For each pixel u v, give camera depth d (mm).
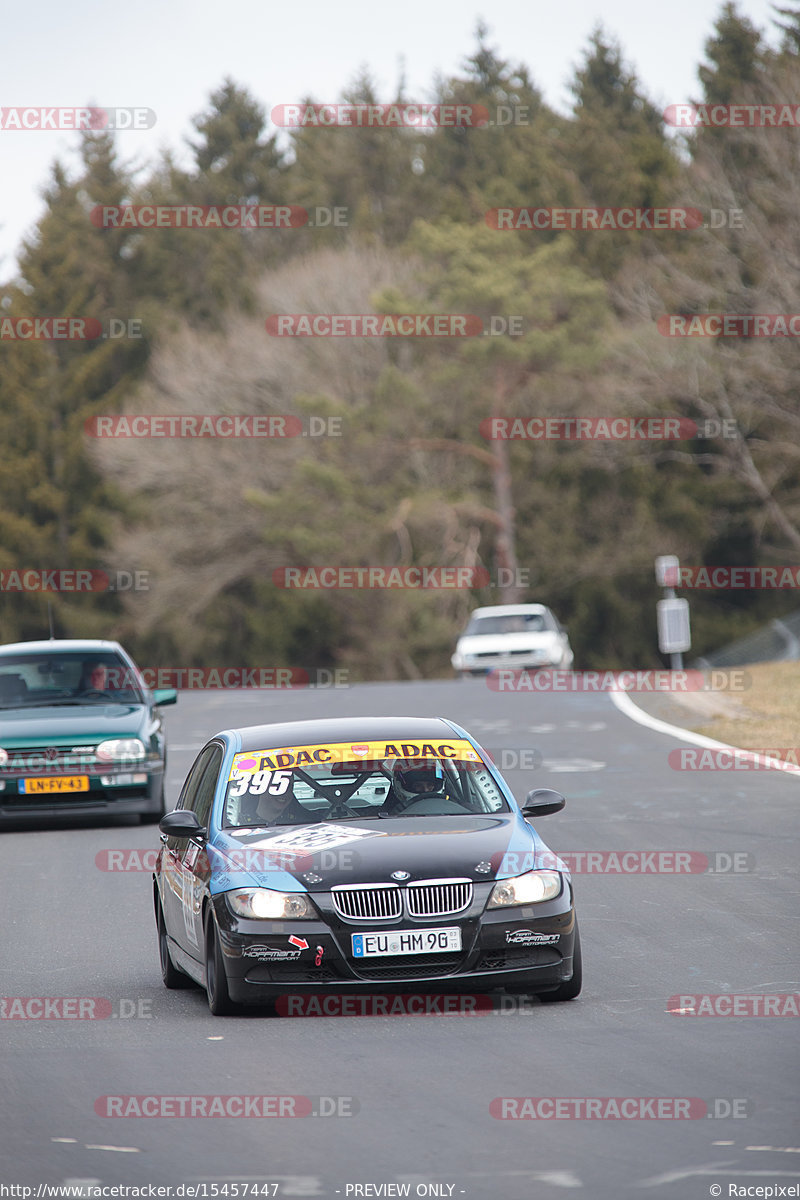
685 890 44719
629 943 37812
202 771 37156
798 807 59031
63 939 41594
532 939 30828
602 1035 28422
